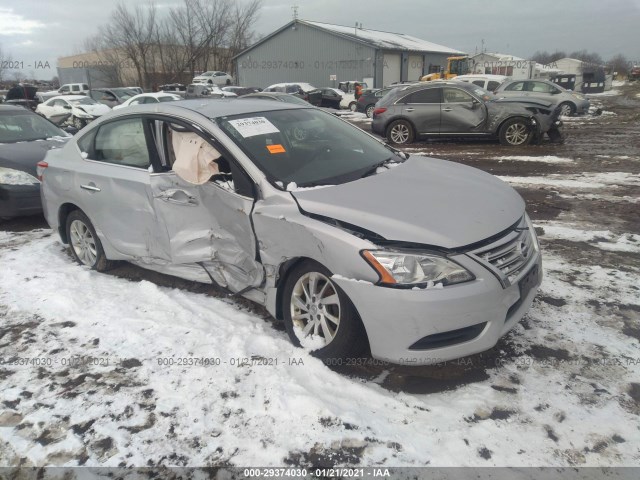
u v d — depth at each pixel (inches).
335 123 171.8
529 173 344.8
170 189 144.6
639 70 2322.8
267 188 126.6
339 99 1105.4
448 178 138.3
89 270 184.2
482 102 478.6
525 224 126.7
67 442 100.6
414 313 103.4
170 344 131.5
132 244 162.1
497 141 513.7
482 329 109.8
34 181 239.9
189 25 1872.5
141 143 155.8
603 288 157.6
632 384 111.7
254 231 127.3
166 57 1875.0
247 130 141.8
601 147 448.8
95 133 174.6
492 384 113.4
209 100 167.0
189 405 109.2
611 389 110.3
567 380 113.7
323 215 116.0
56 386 117.4
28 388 117.0
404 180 134.3
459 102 488.7
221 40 1952.5
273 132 146.3
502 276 108.7
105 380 118.6
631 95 1326.3
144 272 181.9
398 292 103.9
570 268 174.4
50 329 142.4
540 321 138.4
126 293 162.9
